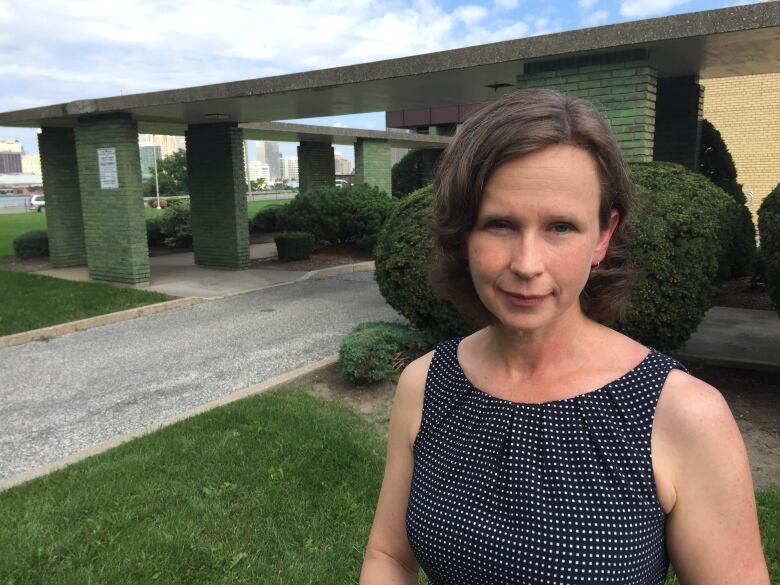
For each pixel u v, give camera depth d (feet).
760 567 3.11
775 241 14.12
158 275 40.65
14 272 42.14
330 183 66.64
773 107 50.93
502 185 3.22
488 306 3.49
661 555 3.25
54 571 9.47
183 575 9.30
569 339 3.59
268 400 16.49
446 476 3.67
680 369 3.41
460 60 22.74
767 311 25.29
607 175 3.30
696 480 3.10
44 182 43.47
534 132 3.11
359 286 36.68
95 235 37.40
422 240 17.44
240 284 37.29
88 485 11.94
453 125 85.46
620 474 3.20
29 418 17.37
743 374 17.81
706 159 31.35
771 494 10.89
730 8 17.83
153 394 18.99
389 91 29.22
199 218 44.21
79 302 31.30
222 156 41.83
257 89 29.19
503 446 3.53
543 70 21.85
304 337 24.95
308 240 46.60
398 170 77.97
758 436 13.75
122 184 35.35
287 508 11.00
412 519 3.76
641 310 14.17
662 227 14.19
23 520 10.83
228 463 12.62
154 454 13.15
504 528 3.32
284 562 9.57
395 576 4.26
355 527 10.46
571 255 3.26
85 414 17.53
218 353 23.16
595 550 3.12
